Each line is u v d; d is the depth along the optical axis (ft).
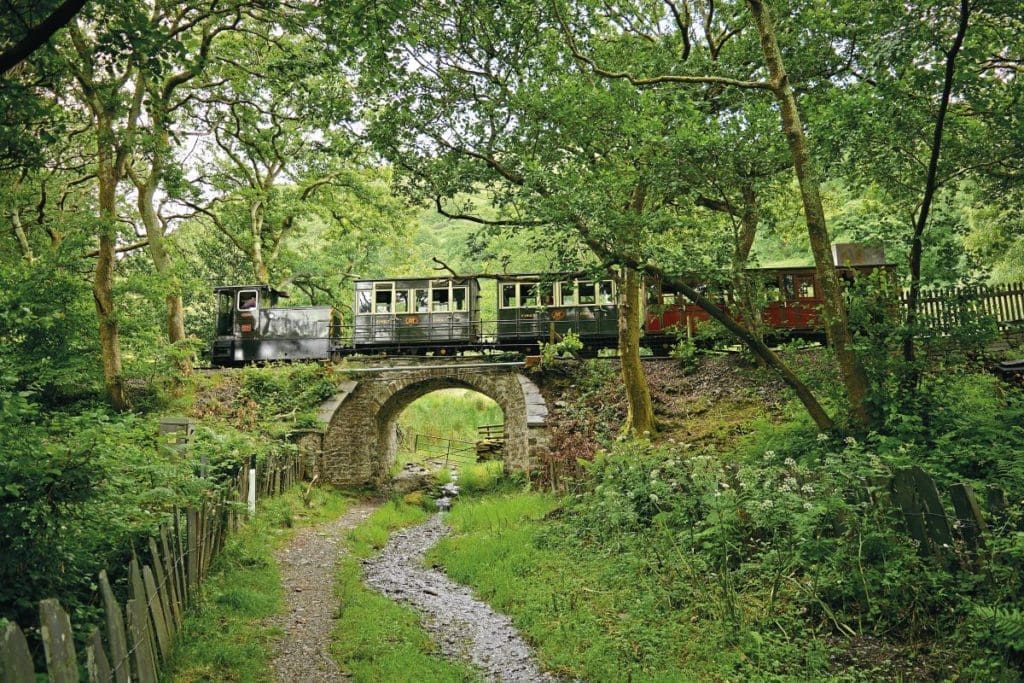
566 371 79.15
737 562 28.96
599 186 44.37
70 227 75.10
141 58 32.89
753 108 41.37
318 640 27.84
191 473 34.01
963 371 40.22
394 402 87.81
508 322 91.15
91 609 20.93
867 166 43.47
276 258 108.88
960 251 39.04
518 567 38.37
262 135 91.45
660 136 43.37
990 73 42.60
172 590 24.25
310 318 97.19
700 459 34.40
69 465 21.43
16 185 67.51
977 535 21.36
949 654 20.31
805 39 54.24
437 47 54.03
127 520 26.32
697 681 21.62
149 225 77.77
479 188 57.88
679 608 27.45
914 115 39.75
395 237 111.04
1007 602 20.08
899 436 33.73
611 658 24.56
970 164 41.55
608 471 44.32
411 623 30.94
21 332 43.70
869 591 23.43
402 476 94.22
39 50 37.88
